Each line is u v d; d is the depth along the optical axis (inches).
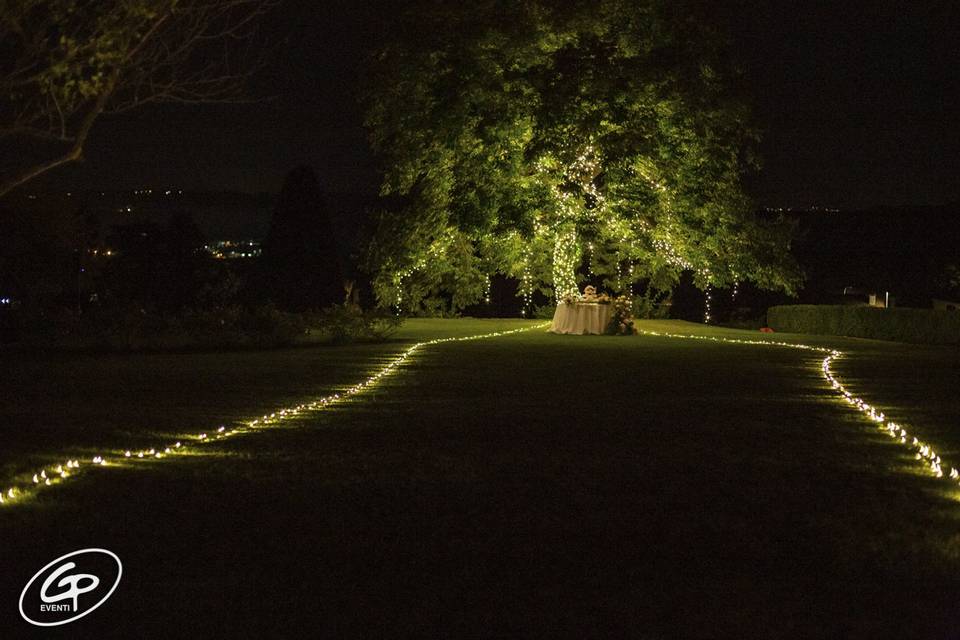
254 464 327.6
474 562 218.7
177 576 212.4
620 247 1093.8
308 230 1369.3
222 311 888.9
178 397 505.0
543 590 201.0
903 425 410.6
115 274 1473.9
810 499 274.7
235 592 202.2
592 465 320.2
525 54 966.4
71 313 874.1
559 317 979.3
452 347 812.0
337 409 459.2
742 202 1001.5
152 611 193.9
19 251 1189.1
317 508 265.4
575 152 921.5
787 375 610.9
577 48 954.1
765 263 1000.9
